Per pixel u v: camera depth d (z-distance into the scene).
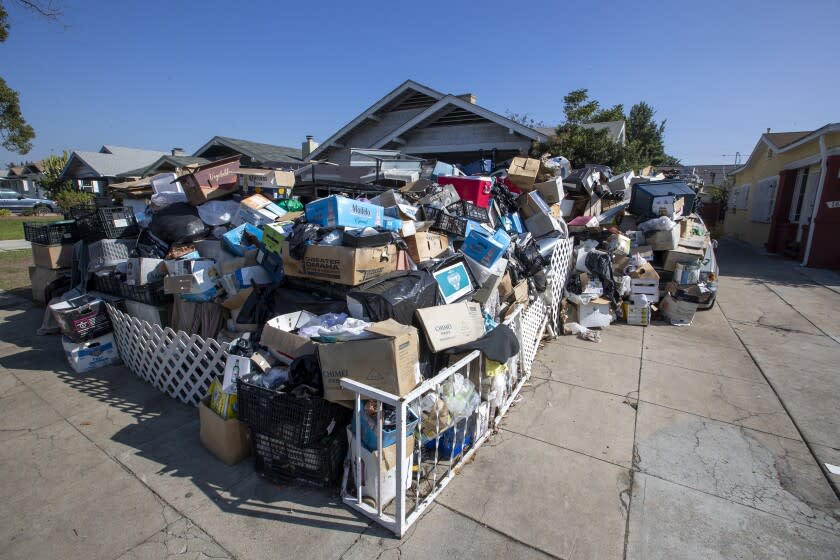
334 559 2.40
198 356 3.94
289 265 4.01
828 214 10.78
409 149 14.20
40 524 2.65
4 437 3.57
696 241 7.47
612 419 3.90
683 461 3.30
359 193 7.47
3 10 10.68
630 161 15.60
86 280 5.77
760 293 8.64
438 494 2.90
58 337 5.98
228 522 2.67
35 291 7.41
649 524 2.67
